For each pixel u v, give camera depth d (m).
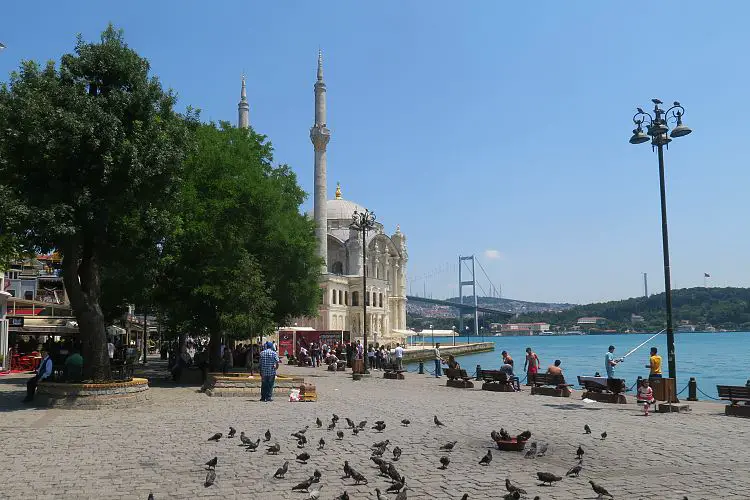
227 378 27.06
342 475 11.98
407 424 18.19
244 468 12.55
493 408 23.00
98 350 23.89
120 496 10.53
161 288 33.19
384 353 54.84
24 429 17.34
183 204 31.14
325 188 98.88
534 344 197.62
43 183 22.45
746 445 15.41
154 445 14.96
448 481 11.61
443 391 30.59
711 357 90.19
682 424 19.02
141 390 23.58
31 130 20.89
